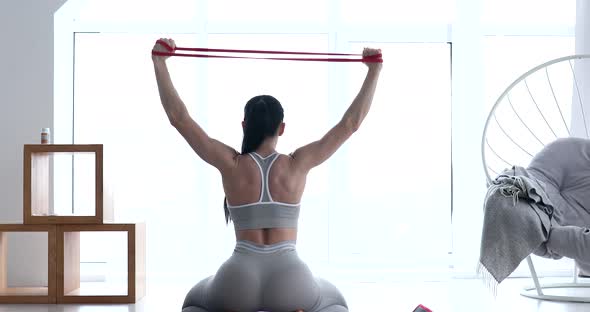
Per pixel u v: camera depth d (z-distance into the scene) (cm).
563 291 391
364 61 265
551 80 502
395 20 503
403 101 503
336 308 253
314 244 495
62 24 464
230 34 500
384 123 502
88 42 496
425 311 246
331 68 497
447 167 502
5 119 440
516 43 503
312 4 500
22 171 439
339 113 496
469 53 491
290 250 250
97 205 376
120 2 497
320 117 498
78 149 378
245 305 242
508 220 338
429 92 504
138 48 497
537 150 499
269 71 498
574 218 372
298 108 497
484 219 345
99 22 491
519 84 500
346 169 499
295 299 243
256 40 500
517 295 384
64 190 464
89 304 370
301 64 499
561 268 483
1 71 441
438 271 482
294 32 498
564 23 499
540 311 322
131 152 493
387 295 392
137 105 495
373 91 265
